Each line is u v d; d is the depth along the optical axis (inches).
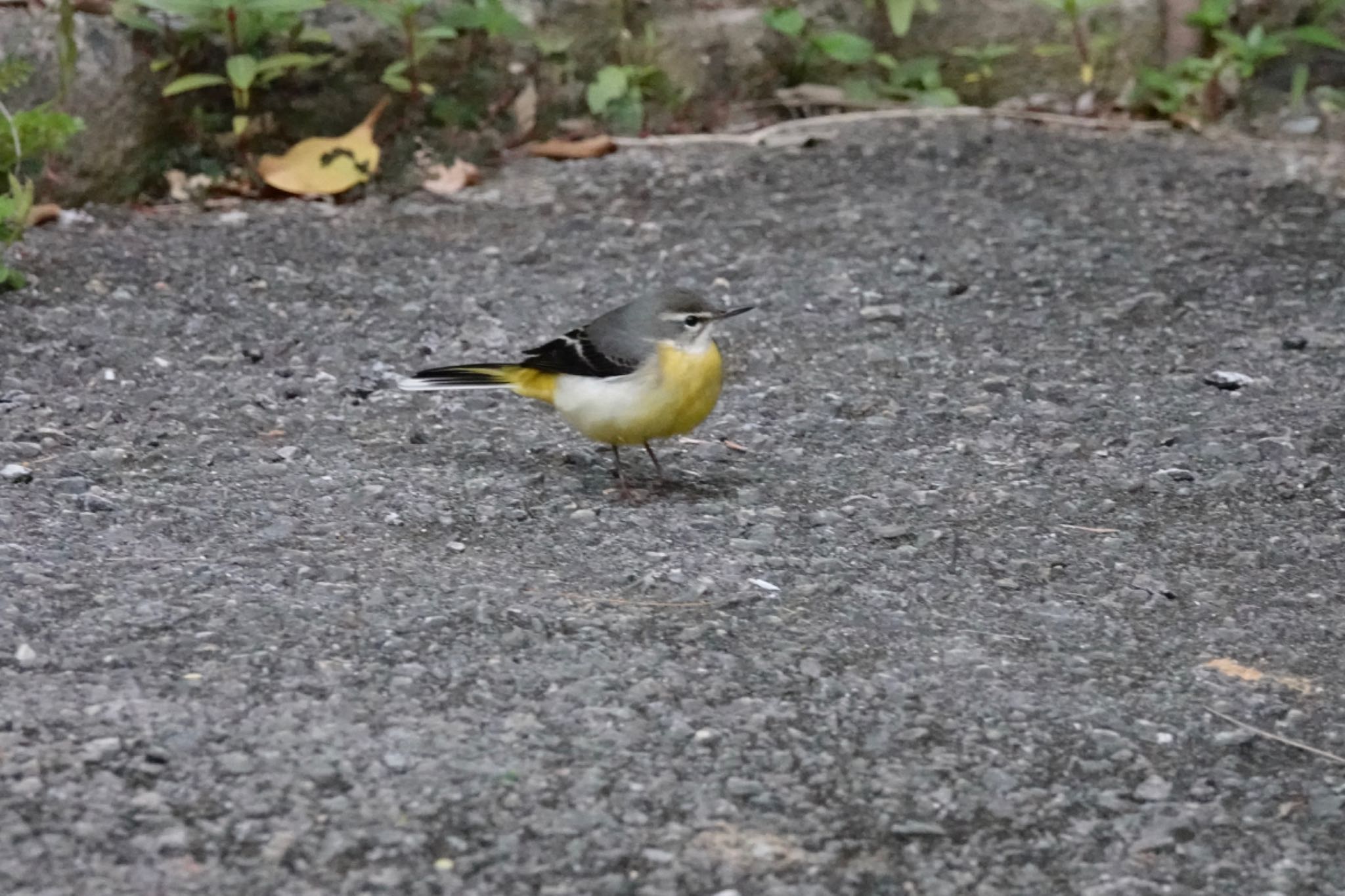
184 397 485.4
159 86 658.8
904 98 794.8
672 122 764.0
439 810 275.4
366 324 554.6
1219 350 545.3
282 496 416.5
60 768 279.4
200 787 277.6
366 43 690.8
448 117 708.7
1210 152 750.5
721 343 547.8
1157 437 475.2
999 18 793.6
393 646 332.8
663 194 692.7
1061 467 454.6
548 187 699.4
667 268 615.5
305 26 682.2
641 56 756.0
